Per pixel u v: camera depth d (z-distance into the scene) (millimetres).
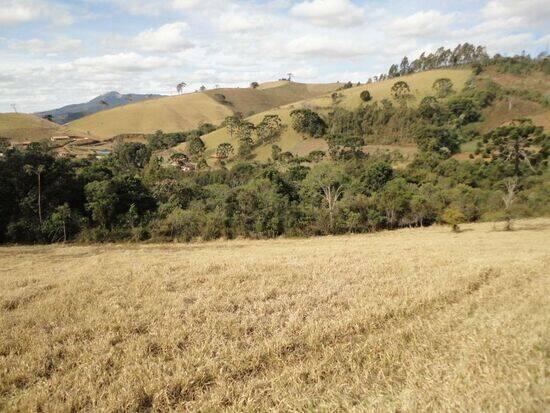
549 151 76062
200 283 14945
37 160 53500
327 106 166625
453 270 15438
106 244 48375
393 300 10805
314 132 143250
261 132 146750
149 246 45219
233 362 7500
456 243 32812
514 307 9484
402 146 131625
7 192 51312
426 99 139750
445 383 5785
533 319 8172
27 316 11281
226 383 6734
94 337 9422
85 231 49969
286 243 44125
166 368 7367
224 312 10727
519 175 74875
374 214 55031
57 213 49906
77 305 12320
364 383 6312
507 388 5426
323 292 12367
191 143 144875
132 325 9977
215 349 8156
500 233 43031
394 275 14984
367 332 8617
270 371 7137
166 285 14625
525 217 58188
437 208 57906
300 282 14375
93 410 6145
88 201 54812
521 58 191625
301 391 6273
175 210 53844
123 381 6906
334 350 7656
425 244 32812
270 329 9109
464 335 7758
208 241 50750
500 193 62625
